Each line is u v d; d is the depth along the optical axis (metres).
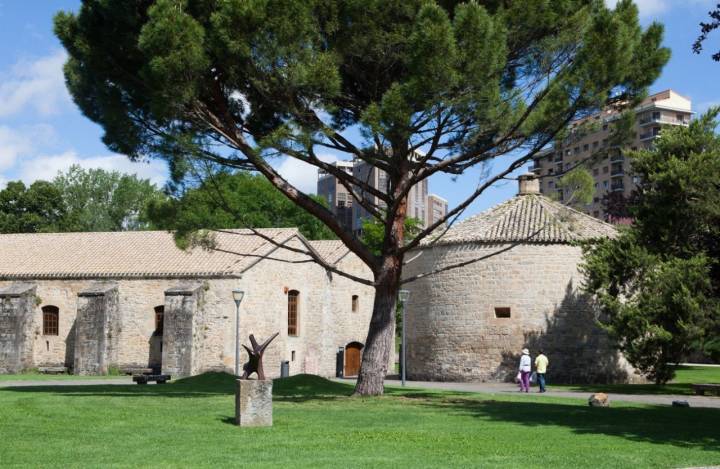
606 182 116.81
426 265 39.19
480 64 16.81
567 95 18.25
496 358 36.34
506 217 39.03
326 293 47.34
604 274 30.69
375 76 19.61
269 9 17.06
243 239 43.69
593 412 19.38
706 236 29.83
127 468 10.70
